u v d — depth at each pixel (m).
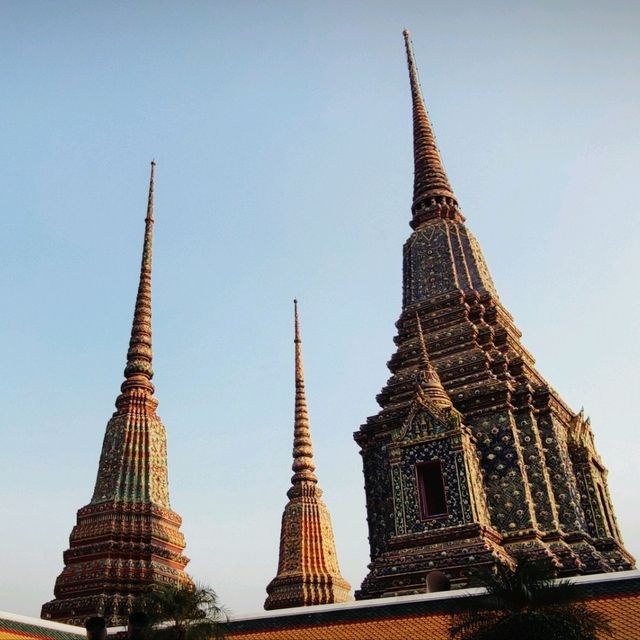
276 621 27.70
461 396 36.97
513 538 32.22
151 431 40.34
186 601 23.48
